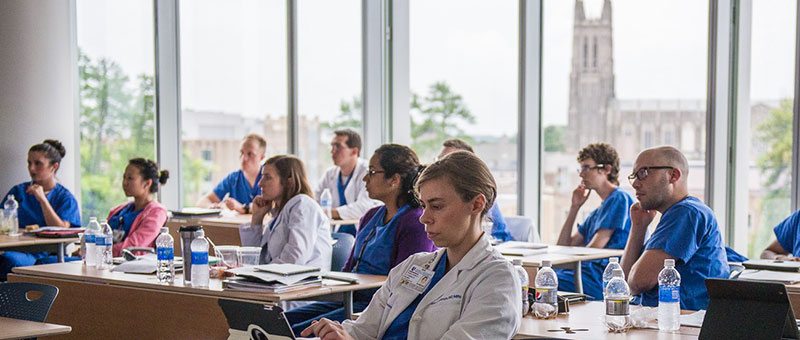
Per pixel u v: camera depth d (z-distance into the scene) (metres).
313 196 5.21
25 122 7.60
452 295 2.90
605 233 5.59
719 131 6.15
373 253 4.46
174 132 8.59
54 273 4.74
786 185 5.99
